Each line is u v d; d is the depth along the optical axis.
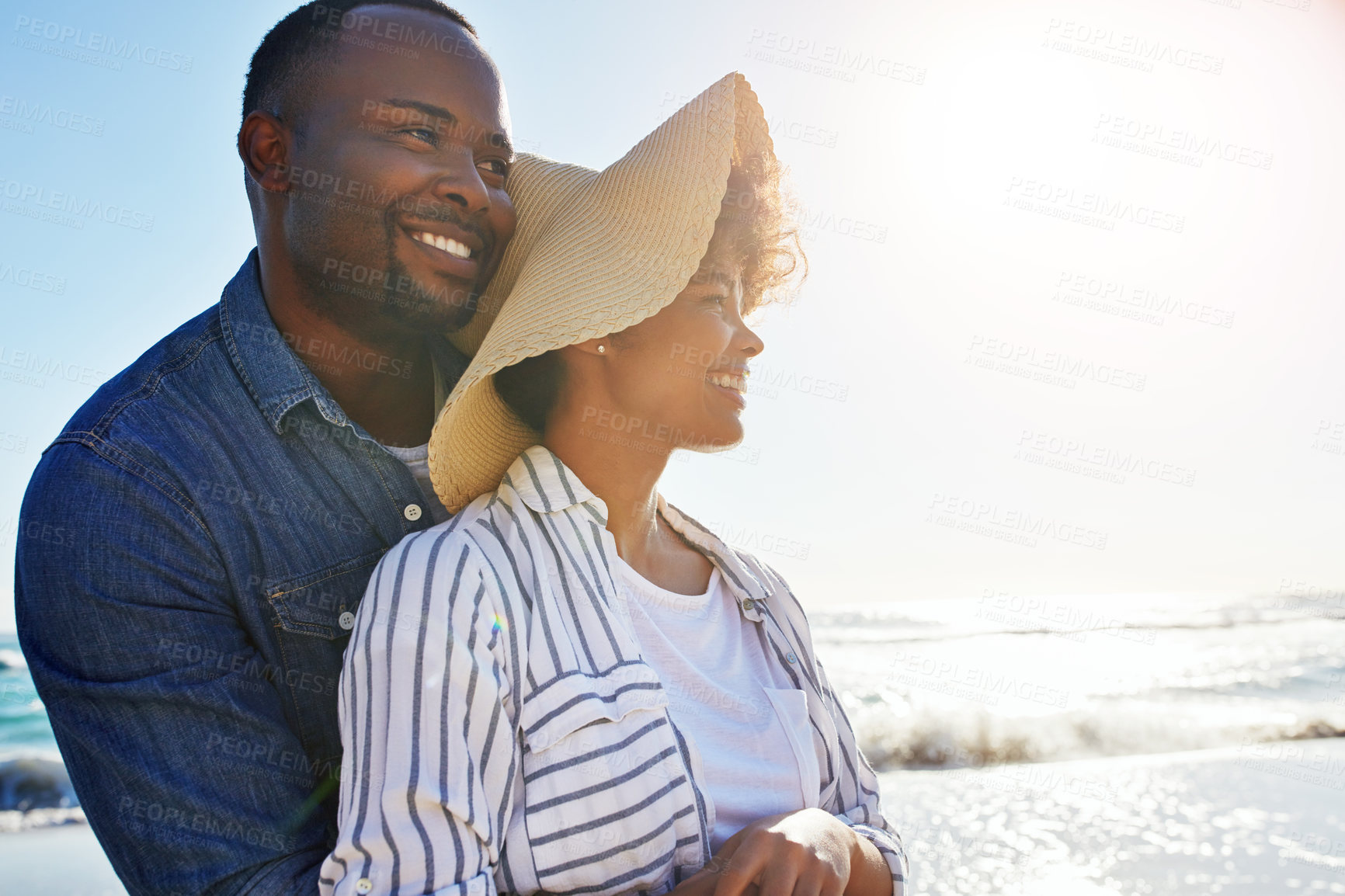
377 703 1.08
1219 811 6.83
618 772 1.14
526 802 1.12
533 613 1.21
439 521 1.66
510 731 1.12
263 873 1.22
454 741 1.06
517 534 1.29
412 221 1.45
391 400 1.68
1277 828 6.36
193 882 1.21
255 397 1.52
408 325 1.55
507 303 1.40
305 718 1.46
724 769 1.29
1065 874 5.45
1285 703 12.46
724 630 1.50
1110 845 6.01
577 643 1.22
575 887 1.11
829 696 1.59
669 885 1.15
